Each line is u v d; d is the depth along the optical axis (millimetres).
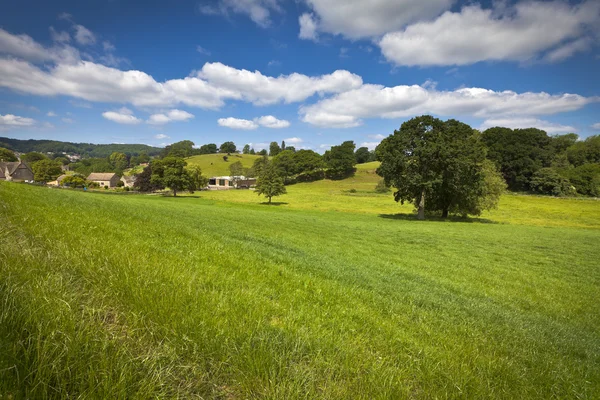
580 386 4453
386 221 43531
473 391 3584
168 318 3455
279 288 6250
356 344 4145
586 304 10938
